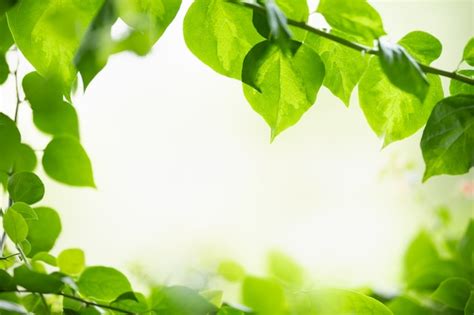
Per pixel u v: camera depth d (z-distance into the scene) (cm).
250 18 119
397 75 111
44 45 117
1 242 123
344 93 123
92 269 122
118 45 100
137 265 151
